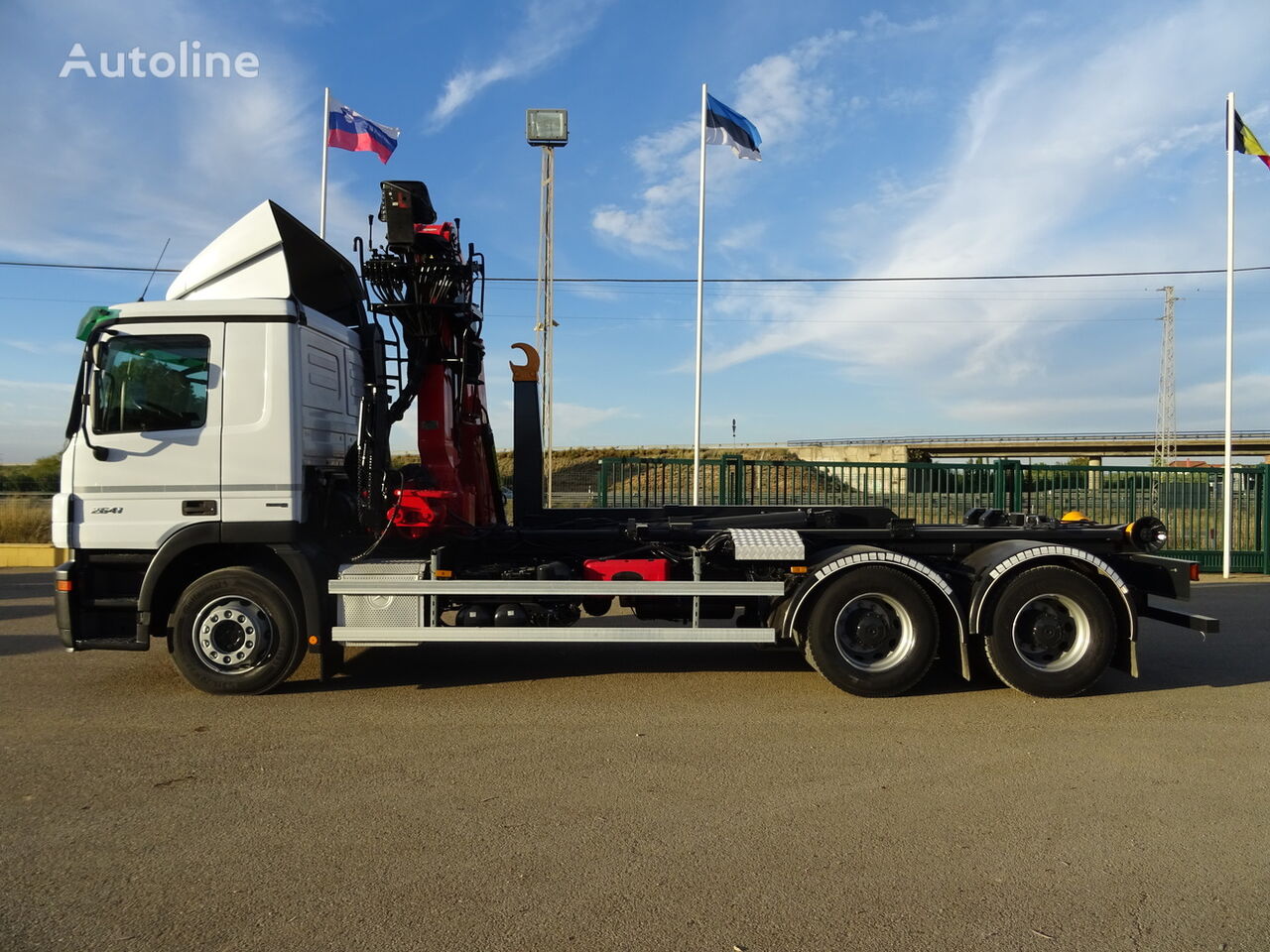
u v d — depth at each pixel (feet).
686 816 13.64
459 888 11.25
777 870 11.83
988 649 20.88
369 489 21.85
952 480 43.73
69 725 18.25
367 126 51.31
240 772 15.51
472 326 26.13
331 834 12.87
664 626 23.13
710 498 44.21
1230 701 20.76
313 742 17.22
